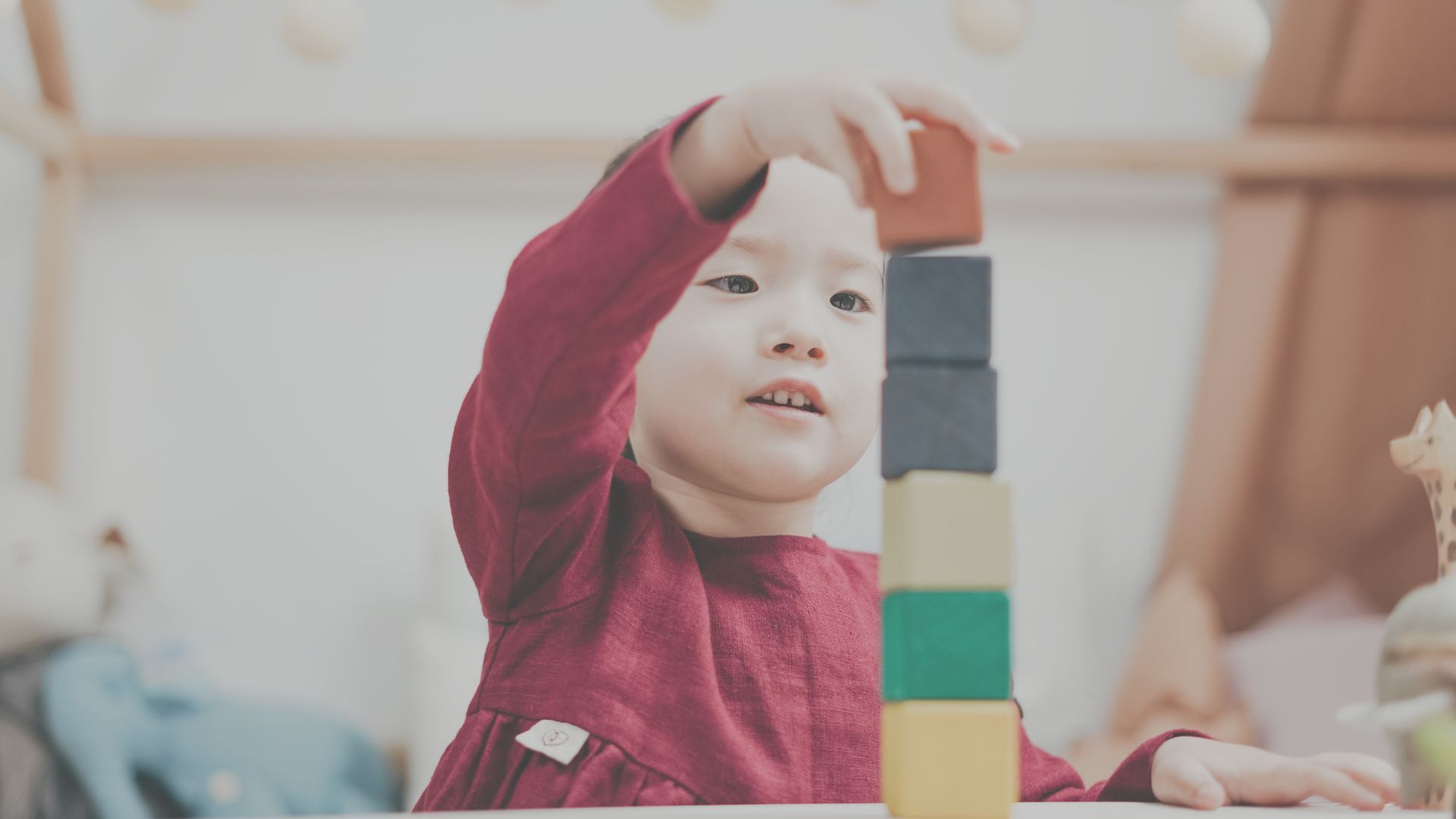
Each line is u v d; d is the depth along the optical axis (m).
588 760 0.62
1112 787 0.63
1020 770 0.76
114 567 1.83
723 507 0.73
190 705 1.71
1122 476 2.18
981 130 0.44
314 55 1.47
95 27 2.21
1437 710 0.51
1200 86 2.24
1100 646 2.13
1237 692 1.85
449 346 2.22
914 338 0.47
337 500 2.19
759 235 0.70
